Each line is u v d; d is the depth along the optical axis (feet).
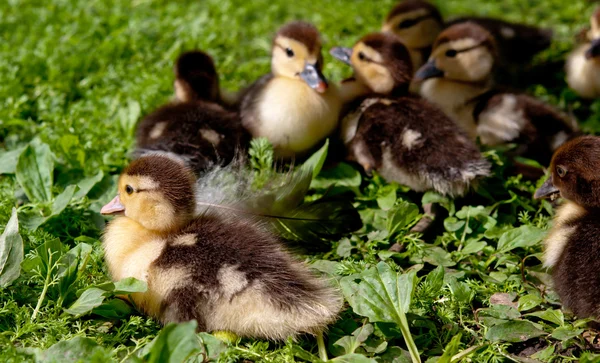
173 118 3.61
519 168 3.69
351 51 3.83
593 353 3.11
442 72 3.93
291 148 3.66
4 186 3.52
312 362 3.05
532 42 4.35
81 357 2.99
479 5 4.76
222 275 3.07
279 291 3.06
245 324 3.08
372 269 3.12
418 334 3.15
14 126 3.83
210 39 4.35
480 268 3.36
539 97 4.08
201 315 3.09
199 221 3.18
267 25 4.51
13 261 3.15
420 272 3.36
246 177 3.43
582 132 3.84
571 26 4.63
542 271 3.33
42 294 3.12
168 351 2.90
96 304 3.09
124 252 3.17
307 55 3.67
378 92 3.76
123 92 4.00
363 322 3.13
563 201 3.44
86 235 3.41
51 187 3.49
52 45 4.23
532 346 3.14
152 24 4.44
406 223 3.44
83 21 4.44
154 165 3.18
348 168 3.59
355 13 4.58
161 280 3.10
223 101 3.82
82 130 3.76
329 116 3.67
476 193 3.58
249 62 4.27
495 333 3.12
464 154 3.52
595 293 3.11
